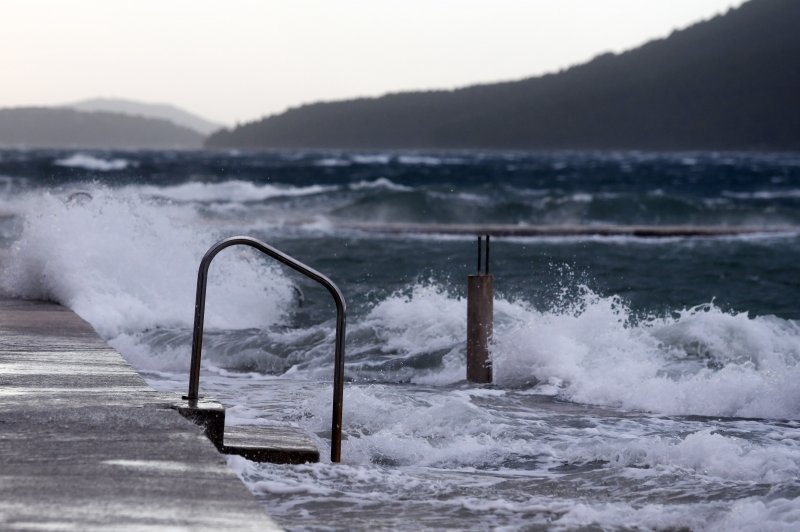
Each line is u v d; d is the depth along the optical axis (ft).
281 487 45.09
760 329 88.07
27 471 34.76
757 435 62.64
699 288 143.54
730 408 70.44
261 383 79.71
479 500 45.03
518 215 302.25
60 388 50.49
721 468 51.34
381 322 97.55
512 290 137.08
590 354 82.84
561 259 182.39
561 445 58.44
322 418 64.08
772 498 45.55
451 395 74.18
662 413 70.13
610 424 65.46
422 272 157.69
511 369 81.41
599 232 246.27
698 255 193.47
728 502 45.09
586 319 87.10
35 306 97.60
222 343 91.56
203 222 251.19
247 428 53.01
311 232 236.22
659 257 189.16
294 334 95.20
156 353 91.50
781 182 581.53
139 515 29.99
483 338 79.61
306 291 131.95
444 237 231.30
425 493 46.11
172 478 34.17
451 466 54.08
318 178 573.74
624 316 88.79
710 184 548.72
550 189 488.85
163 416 43.88
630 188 502.38
